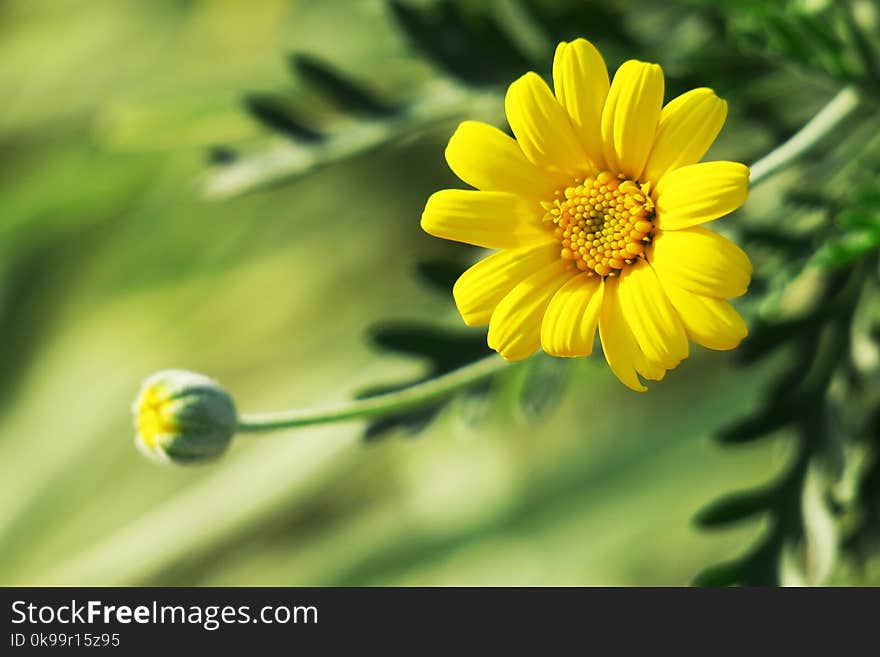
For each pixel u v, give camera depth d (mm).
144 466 826
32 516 827
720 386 718
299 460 784
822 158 536
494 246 470
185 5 784
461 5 549
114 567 797
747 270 455
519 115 466
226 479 794
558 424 767
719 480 710
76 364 853
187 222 836
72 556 808
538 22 545
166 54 785
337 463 782
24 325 867
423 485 775
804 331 527
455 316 543
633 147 464
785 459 524
